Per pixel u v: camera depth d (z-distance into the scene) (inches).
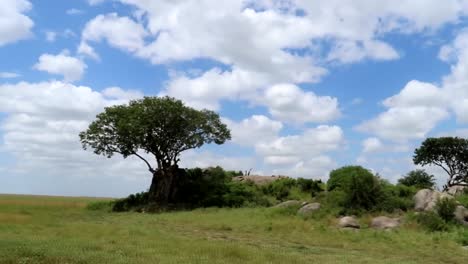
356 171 1396.4
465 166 2566.4
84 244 628.1
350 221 1181.7
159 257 549.6
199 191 1972.2
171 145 1973.4
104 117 1916.8
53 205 1911.9
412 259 729.6
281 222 1157.7
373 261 660.7
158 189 1942.7
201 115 1969.7
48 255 521.0
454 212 1198.3
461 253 818.2
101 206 1941.4
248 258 587.2
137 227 988.6
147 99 1907.0
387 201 1299.2
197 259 546.9
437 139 2568.9
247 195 1873.8
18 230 805.9
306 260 625.6
